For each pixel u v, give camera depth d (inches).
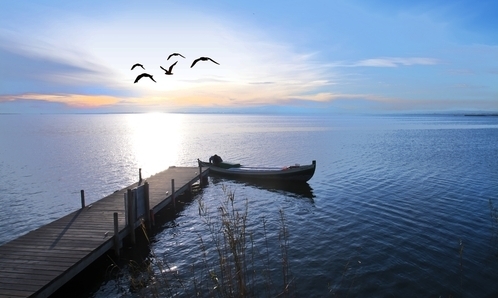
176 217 756.6
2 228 700.7
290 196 925.8
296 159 1626.5
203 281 452.1
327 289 435.5
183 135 3351.4
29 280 383.2
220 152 1950.1
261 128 4655.5
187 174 1072.2
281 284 446.3
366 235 608.4
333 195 909.2
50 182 1148.5
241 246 308.0
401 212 733.9
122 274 490.6
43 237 515.5
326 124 6008.9
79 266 435.2
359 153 1772.9
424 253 528.4
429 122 6796.3
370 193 911.0
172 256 545.0
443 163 1395.2
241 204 855.1
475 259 502.6
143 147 2242.9
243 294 265.4
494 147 2001.7
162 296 424.8
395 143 2319.1
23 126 5374.0
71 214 634.2
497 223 649.0
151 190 845.2
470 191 907.4
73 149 2108.8
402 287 436.5
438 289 429.4
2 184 1113.4
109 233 533.3
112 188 1069.1
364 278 459.5
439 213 719.7
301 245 573.6
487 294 415.8
